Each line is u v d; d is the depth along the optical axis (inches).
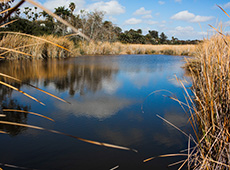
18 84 127.1
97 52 520.7
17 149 52.5
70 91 114.0
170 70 218.2
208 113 52.7
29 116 74.8
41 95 103.6
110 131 65.1
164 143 57.9
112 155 51.6
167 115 79.9
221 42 69.2
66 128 66.1
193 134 63.4
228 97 48.4
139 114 80.6
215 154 45.6
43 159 48.6
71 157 50.0
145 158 50.4
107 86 129.6
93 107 87.6
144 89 122.6
